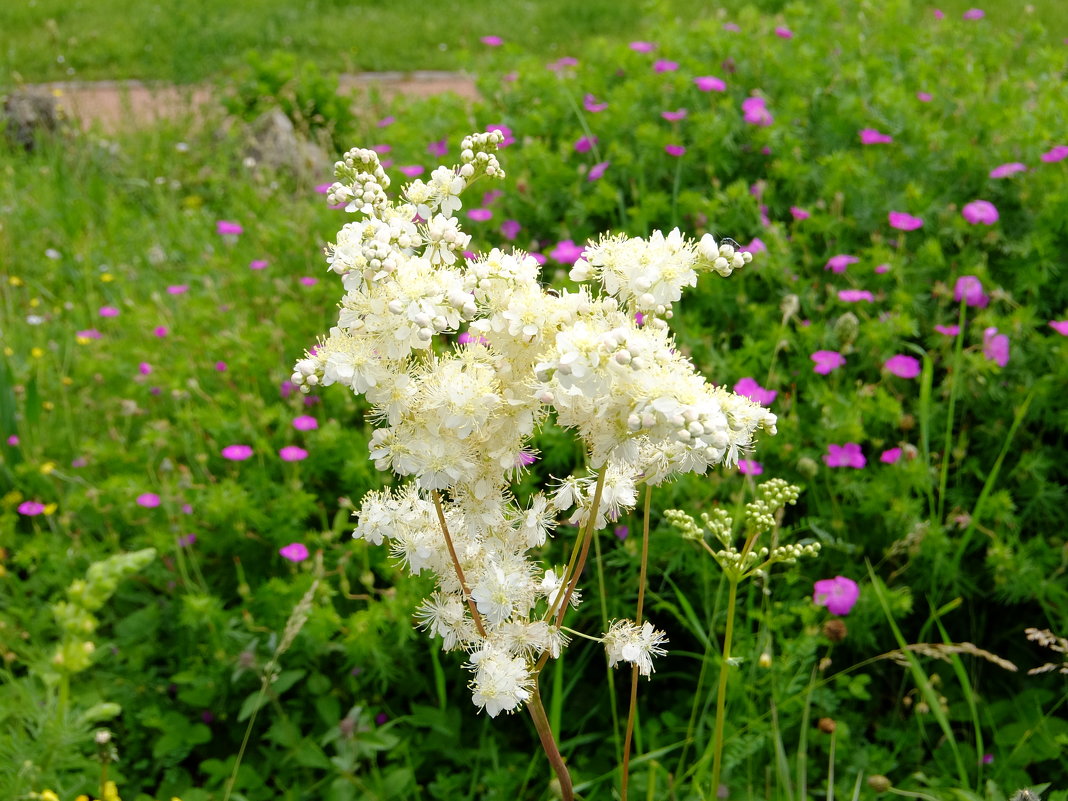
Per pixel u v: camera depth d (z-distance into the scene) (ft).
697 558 3.30
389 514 2.18
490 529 2.16
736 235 4.27
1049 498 3.44
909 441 3.64
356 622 3.12
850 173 4.25
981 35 6.32
